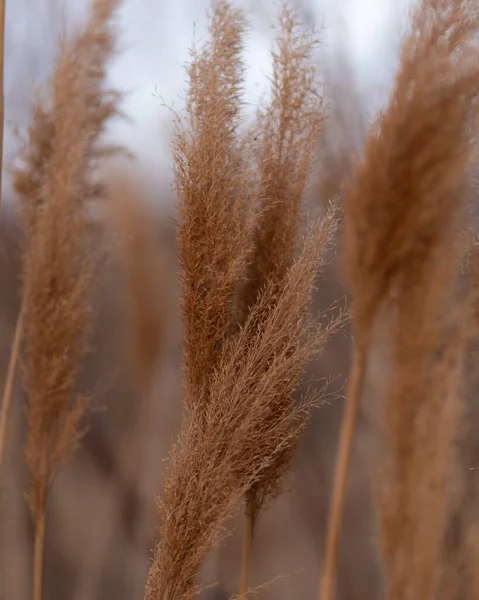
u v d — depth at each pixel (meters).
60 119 1.05
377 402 0.93
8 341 1.30
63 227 1.05
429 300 0.89
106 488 1.53
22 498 1.37
